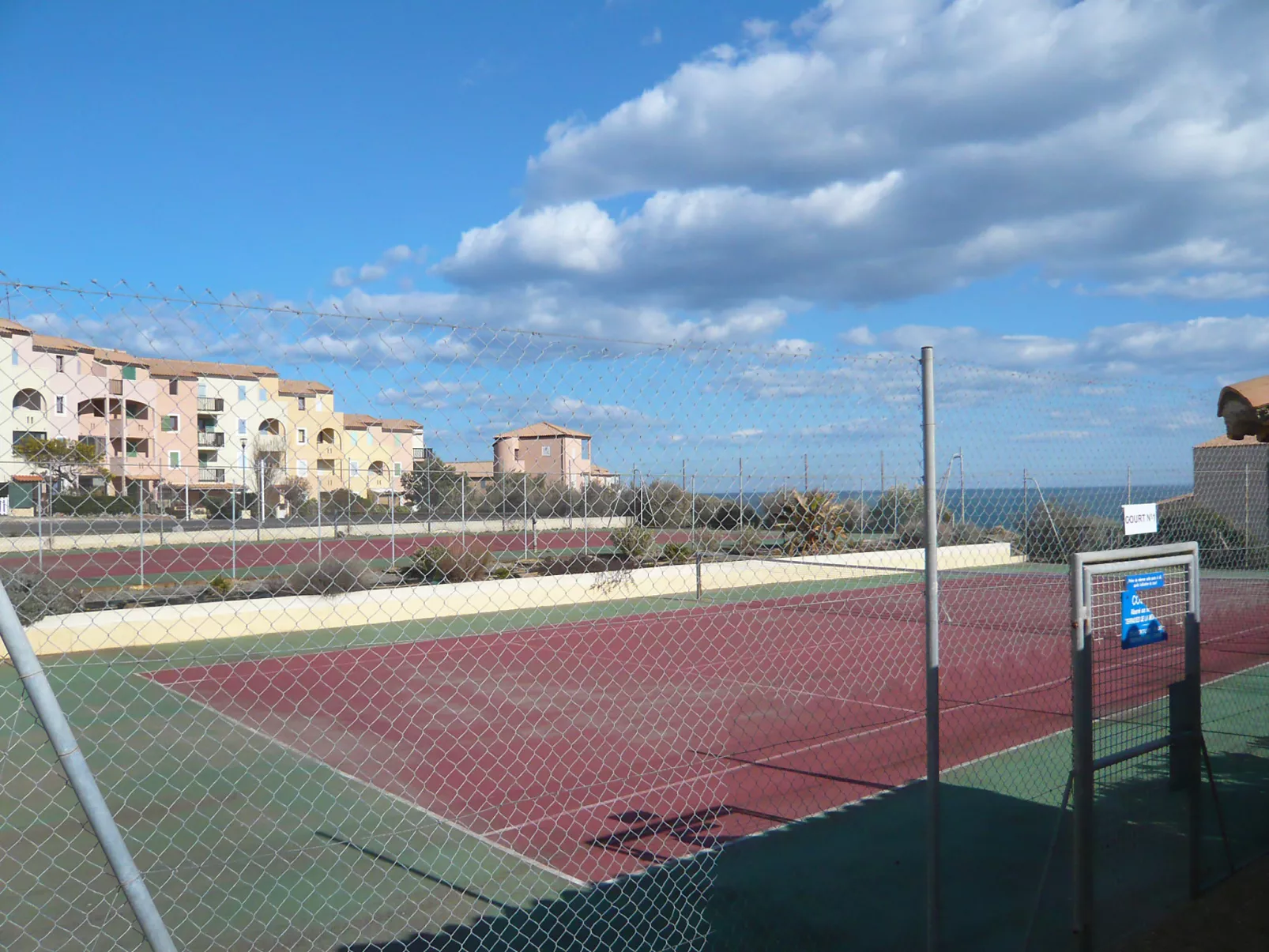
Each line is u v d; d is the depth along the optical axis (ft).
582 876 18.33
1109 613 15.51
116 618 44.86
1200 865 15.92
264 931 16.16
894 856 19.01
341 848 20.06
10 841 20.89
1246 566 31.53
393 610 53.88
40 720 8.04
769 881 17.81
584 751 28.02
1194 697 15.96
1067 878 17.49
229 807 22.97
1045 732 29.55
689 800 23.22
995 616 56.80
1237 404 16.38
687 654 44.93
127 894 8.34
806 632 51.26
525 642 48.37
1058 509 35.65
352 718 32.45
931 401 13.58
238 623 48.91
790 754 27.55
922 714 32.53
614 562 63.10
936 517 13.50
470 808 22.67
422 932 15.97
